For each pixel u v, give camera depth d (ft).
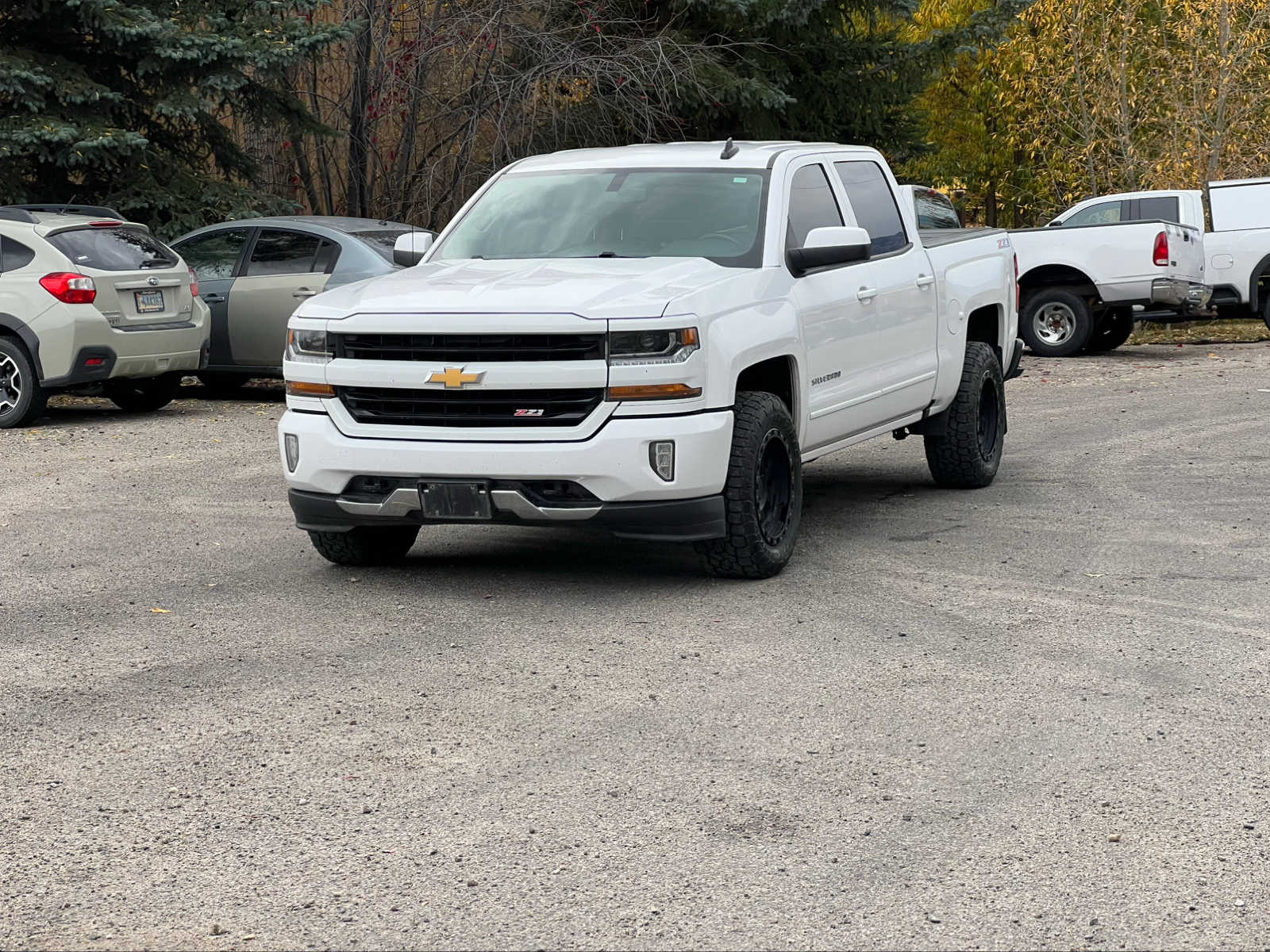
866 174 30.07
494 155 74.18
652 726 17.28
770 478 24.47
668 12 77.15
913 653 20.12
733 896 12.80
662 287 23.02
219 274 49.26
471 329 22.35
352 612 22.72
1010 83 108.68
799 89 79.20
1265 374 54.29
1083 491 32.42
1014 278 35.27
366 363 22.98
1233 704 17.85
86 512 31.19
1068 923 12.23
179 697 18.56
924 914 12.43
